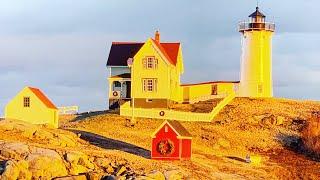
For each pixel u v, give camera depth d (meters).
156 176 85.00
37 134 95.75
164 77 126.44
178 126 98.69
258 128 117.31
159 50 126.56
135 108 122.88
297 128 116.75
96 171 85.12
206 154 104.75
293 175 100.12
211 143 110.81
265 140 113.06
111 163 88.25
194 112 123.81
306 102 134.75
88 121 121.19
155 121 120.19
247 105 129.62
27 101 114.25
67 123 123.19
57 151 87.12
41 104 113.94
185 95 137.88
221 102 127.38
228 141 111.88
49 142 94.94
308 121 117.19
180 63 138.50
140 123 119.06
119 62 134.12
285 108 128.25
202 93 138.00
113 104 133.38
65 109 136.62
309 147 109.62
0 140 89.44
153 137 96.25
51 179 82.56
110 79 133.50
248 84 138.75
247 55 139.88
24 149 85.62
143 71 126.81
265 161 105.06
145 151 100.81
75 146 97.12
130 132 114.31
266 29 139.25
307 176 99.94
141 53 126.81
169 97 127.19
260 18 139.88
